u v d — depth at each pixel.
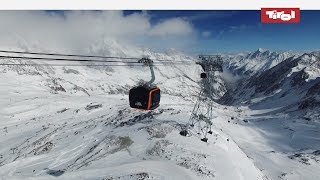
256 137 144.12
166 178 39.09
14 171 57.66
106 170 43.94
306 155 98.06
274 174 78.81
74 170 48.94
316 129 160.38
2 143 98.12
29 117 155.88
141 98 26.39
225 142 65.06
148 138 58.34
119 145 58.28
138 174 39.28
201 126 72.88
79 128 88.44
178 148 52.47
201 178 41.31
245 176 50.12
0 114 158.50
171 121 74.00
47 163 60.31
